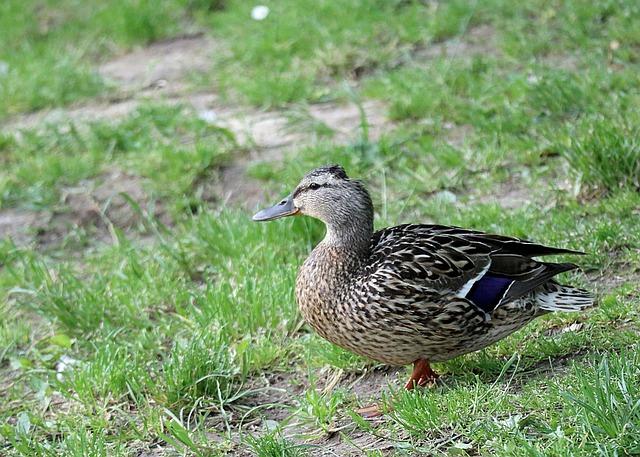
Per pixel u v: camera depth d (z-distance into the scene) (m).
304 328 9.37
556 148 11.39
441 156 11.77
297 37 15.65
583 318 8.51
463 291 7.78
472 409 7.31
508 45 14.20
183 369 8.45
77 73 16.12
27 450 8.05
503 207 10.75
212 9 18.14
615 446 6.45
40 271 10.94
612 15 14.56
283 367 8.87
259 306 9.37
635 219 9.73
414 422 7.29
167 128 13.88
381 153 12.16
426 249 7.97
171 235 11.42
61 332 9.90
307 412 7.93
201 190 12.36
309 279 8.19
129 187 12.85
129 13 17.69
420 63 14.59
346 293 7.94
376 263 7.96
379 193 11.52
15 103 15.67
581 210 10.19
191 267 10.74
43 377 9.38
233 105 14.69
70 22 18.34
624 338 7.97
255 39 15.94
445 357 8.02
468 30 15.29
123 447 7.97
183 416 8.37
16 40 18.03
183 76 15.98
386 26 15.61
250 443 7.54
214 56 16.11
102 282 10.61
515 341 8.38
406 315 7.73
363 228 8.18
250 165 12.64
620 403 6.73
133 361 8.94
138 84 15.95
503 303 7.79
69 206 12.73
